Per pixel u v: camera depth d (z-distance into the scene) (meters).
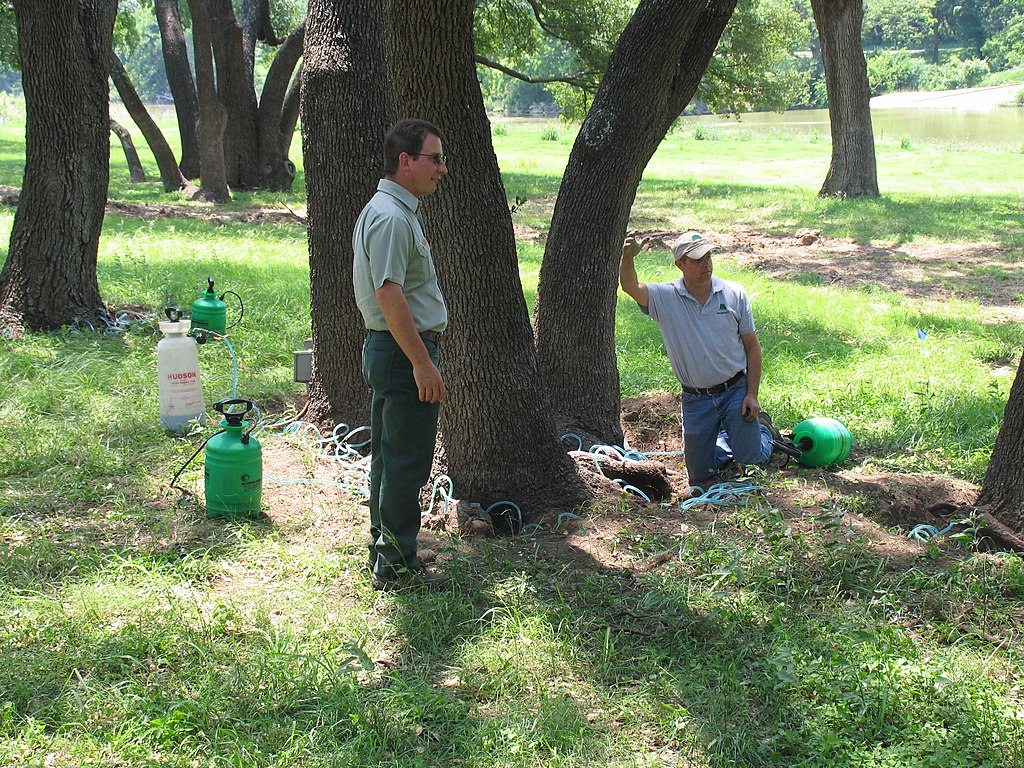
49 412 7.06
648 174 33.31
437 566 4.79
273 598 4.43
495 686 3.84
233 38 25.14
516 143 48.97
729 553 4.80
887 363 9.28
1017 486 5.28
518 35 25.55
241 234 16.92
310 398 7.08
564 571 4.77
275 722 3.54
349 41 6.62
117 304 10.51
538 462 5.71
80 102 9.28
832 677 3.81
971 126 59.12
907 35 108.94
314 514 5.45
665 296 6.28
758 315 11.38
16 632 4.04
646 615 4.35
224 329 9.37
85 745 3.38
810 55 94.44
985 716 3.59
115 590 4.38
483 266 5.43
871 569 4.81
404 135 4.20
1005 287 14.27
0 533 5.04
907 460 6.77
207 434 6.66
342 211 6.68
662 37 6.40
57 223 9.34
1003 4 107.00
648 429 7.77
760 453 6.38
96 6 9.37
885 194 25.89
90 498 5.57
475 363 5.52
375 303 4.30
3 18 24.50
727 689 3.79
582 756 3.44
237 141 25.91
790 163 38.31
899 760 3.40
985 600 4.52
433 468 5.76
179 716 3.49
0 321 9.26
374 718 3.56
